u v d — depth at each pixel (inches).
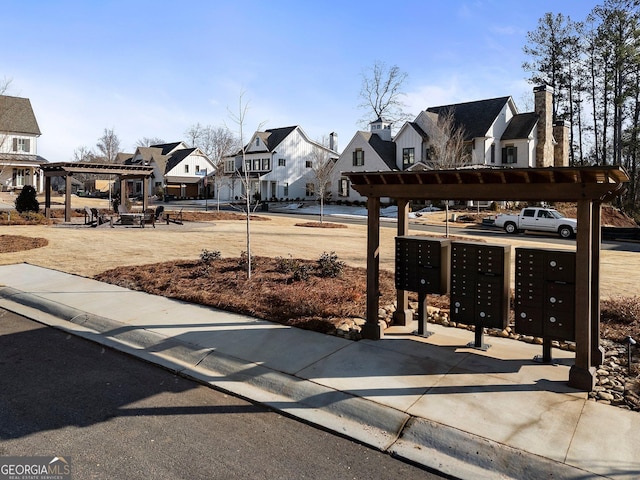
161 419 162.7
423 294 245.1
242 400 180.5
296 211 1573.6
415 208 1521.9
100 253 502.3
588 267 178.5
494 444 141.3
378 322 241.9
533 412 160.7
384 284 342.6
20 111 1872.5
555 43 1813.5
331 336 242.7
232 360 211.5
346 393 176.6
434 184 216.8
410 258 245.0
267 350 222.4
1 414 163.5
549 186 184.7
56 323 280.5
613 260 561.0
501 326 214.7
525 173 183.3
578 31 1753.2
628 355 200.2
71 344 244.5
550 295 195.9
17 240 575.8
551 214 964.6
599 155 1908.2
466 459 139.3
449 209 1437.0
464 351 221.6
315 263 416.8
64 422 158.6
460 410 162.2
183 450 142.3
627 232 967.0
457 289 226.7
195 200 2159.2
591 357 202.1
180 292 323.3
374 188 234.2
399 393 176.1
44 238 605.9
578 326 180.7
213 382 194.5
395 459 141.3
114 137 3624.5
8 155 1742.1
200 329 252.8
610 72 1716.3
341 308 276.8
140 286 348.5
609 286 359.6
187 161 2386.8
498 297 214.8
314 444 148.6
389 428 156.1
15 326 276.1
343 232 832.3
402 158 1606.8
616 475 126.1
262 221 1055.6
